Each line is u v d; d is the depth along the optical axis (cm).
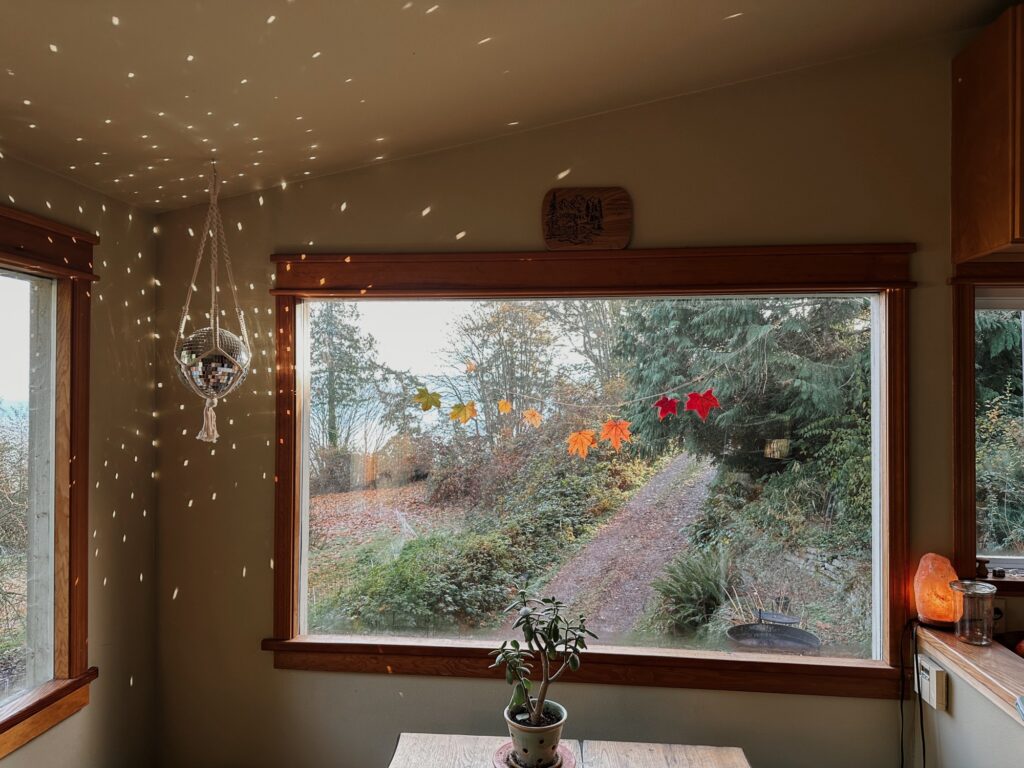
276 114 216
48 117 195
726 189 259
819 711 254
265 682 273
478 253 264
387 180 270
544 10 184
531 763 208
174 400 277
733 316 267
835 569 262
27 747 214
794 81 257
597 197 263
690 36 215
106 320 250
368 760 270
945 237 251
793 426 264
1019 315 256
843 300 263
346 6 167
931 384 251
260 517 274
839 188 255
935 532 250
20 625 221
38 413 228
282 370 272
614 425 271
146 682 273
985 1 225
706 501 267
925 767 242
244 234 274
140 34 165
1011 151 212
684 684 258
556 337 273
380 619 276
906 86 253
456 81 215
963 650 220
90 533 242
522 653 226
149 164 233
